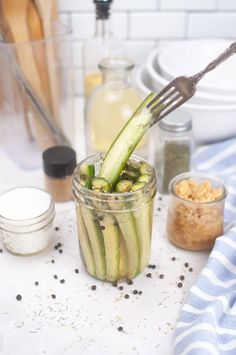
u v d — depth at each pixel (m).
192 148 0.98
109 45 1.10
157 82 1.01
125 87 1.00
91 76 1.10
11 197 0.89
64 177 0.95
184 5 1.15
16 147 1.05
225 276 0.82
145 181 0.78
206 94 0.98
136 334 0.77
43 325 0.78
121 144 0.78
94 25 1.16
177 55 1.11
